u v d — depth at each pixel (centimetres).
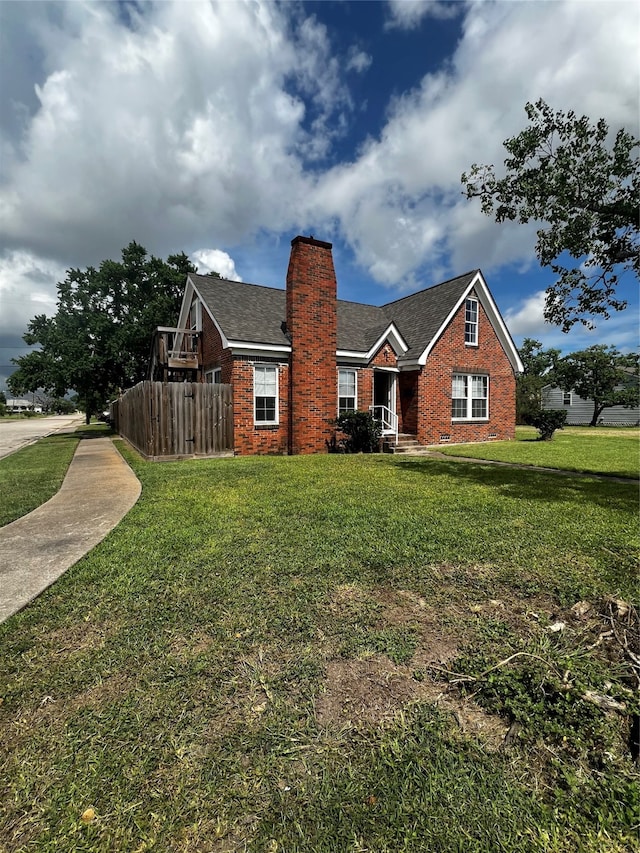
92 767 161
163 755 166
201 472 852
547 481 741
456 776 156
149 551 388
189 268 2822
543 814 141
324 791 151
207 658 229
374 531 434
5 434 2684
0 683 211
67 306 2572
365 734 176
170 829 138
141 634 253
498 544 394
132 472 900
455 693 201
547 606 282
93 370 2464
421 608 280
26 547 414
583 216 671
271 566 348
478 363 1644
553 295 788
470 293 1619
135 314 2617
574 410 3616
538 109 657
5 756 167
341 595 298
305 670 218
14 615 278
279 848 132
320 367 1300
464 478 773
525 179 693
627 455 1163
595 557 360
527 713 182
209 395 1154
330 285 1318
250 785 153
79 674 216
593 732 171
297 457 1136
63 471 964
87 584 322
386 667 221
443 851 130
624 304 727
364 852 130
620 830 135
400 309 1830
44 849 132
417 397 1485
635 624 255
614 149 627
